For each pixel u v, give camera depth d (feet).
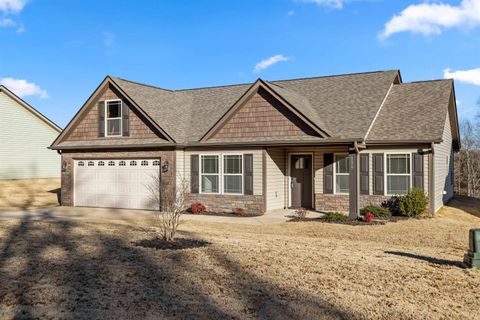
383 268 29.60
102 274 26.68
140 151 70.33
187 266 28.81
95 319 19.83
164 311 20.89
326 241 42.11
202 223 54.90
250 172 64.23
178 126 72.59
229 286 24.75
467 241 44.65
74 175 76.89
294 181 70.03
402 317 20.81
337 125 63.72
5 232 42.57
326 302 22.45
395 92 74.28
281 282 25.66
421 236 46.83
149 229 46.09
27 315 20.15
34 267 28.17
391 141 60.49
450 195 89.71
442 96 68.80
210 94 85.40
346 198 64.64
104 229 45.47
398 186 61.67
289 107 62.80
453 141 94.58
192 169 68.28
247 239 40.83
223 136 67.31
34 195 90.02
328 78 80.28
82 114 76.43
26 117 116.16
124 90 72.54
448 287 25.72
